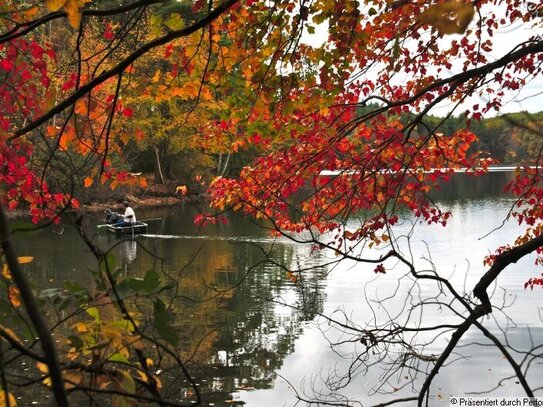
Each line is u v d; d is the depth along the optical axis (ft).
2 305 6.51
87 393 6.60
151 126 112.88
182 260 75.25
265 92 17.88
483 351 39.99
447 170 25.35
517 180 24.48
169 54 18.04
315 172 25.00
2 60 16.53
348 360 39.01
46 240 89.04
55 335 36.17
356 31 18.53
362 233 24.14
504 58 15.42
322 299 55.36
